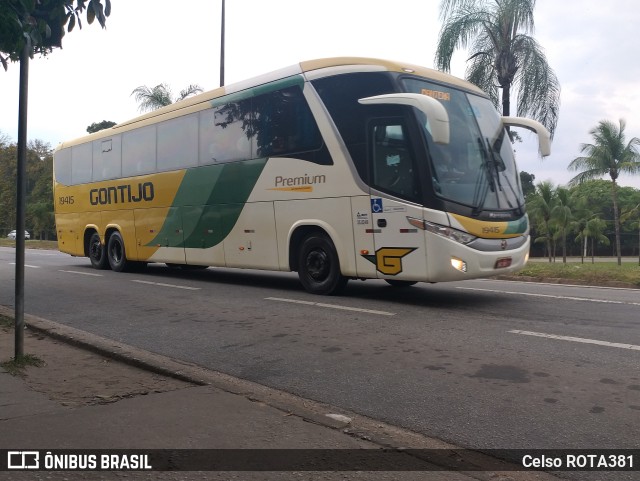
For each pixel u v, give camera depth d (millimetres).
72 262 19500
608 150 34031
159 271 15453
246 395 4914
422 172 8523
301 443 3939
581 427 4223
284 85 10453
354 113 9359
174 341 7090
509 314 8242
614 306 8828
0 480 3389
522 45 20438
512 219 9148
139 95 28688
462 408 4641
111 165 15164
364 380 5402
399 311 8578
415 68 9430
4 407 4625
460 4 20875
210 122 12000
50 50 5852
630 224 64312
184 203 12641
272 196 10602
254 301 9773
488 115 9891
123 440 3961
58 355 6398
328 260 10008
